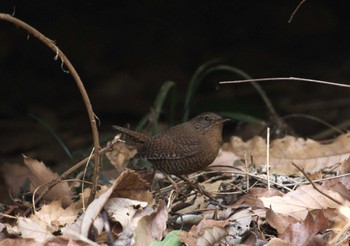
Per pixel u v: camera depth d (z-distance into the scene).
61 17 15.58
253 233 5.77
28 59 15.52
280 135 10.10
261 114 13.21
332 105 13.99
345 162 7.18
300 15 15.98
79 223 5.79
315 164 7.95
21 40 15.44
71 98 15.16
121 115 14.60
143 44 15.96
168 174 8.03
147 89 15.27
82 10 15.74
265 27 16.11
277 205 6.20
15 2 15.12
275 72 15.51
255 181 7.30
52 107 14.92
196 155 7.84
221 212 6.40
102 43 15.80
